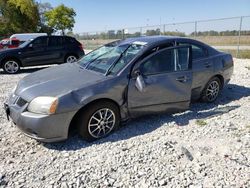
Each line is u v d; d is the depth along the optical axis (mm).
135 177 3127
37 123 3623
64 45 12102
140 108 4383
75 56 12414
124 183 3027
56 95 3734
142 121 4758
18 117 3787
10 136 4266
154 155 3580
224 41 18828
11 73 11039
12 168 3363
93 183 3039
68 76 4332
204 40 18656
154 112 4555
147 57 4398
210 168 3250
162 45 4645
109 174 3193
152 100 4441
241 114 5016
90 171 3254
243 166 3268
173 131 4312
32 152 3758
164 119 4836
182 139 4031
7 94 6996
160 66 4508
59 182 3068
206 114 5059
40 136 3688
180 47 4758
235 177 3068
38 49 11461
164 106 4602
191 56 4902
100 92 3939
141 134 4258
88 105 3930
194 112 5195
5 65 10914
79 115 3947
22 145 3971
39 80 4277
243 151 3598
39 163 3475
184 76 4699
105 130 4184
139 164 3383
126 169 3285
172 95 4609
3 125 4711
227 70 5836
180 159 3473
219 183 2977
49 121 3641
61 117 3701
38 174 3236
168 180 3057
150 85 4332
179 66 4715
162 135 4191
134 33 23828
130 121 4742
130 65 4254
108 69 4336
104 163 3420
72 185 3014
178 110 4797
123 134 4262
